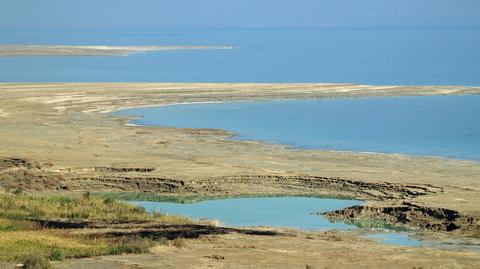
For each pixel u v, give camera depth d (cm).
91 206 5612
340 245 4503
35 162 7038
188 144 8400
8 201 5559
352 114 11212
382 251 4328
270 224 5431
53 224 4881
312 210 5828
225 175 6688
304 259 3975
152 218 5288
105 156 7475
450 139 9025
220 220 5525
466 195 6000
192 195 6266
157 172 6812
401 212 5569
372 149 8394
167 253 3991
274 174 6725
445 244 4788
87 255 3875
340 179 6562
